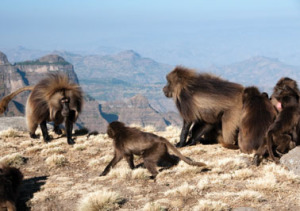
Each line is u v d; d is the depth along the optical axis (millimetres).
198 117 12570
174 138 15688
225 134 12742
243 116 12133
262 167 10680
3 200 8930
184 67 12742
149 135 10797
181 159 11180
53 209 9422
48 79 15789
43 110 15859
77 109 15914
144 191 9727
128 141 10867
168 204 8547
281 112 10797
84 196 9844
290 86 11070
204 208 7883
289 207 7902
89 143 16281
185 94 12328
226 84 12742
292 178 9422
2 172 9625
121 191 9859
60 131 18812
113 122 11312
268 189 8875
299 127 10961
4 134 18188
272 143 10844
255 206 7992
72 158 14047
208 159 12180
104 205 8664
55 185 11023
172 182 10203
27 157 14297
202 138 14406
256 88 12414
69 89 15414
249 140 11805
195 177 10359
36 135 17781
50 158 13320
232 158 11352
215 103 12188
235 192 8875
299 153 10234
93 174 12023
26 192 10648
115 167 12398
